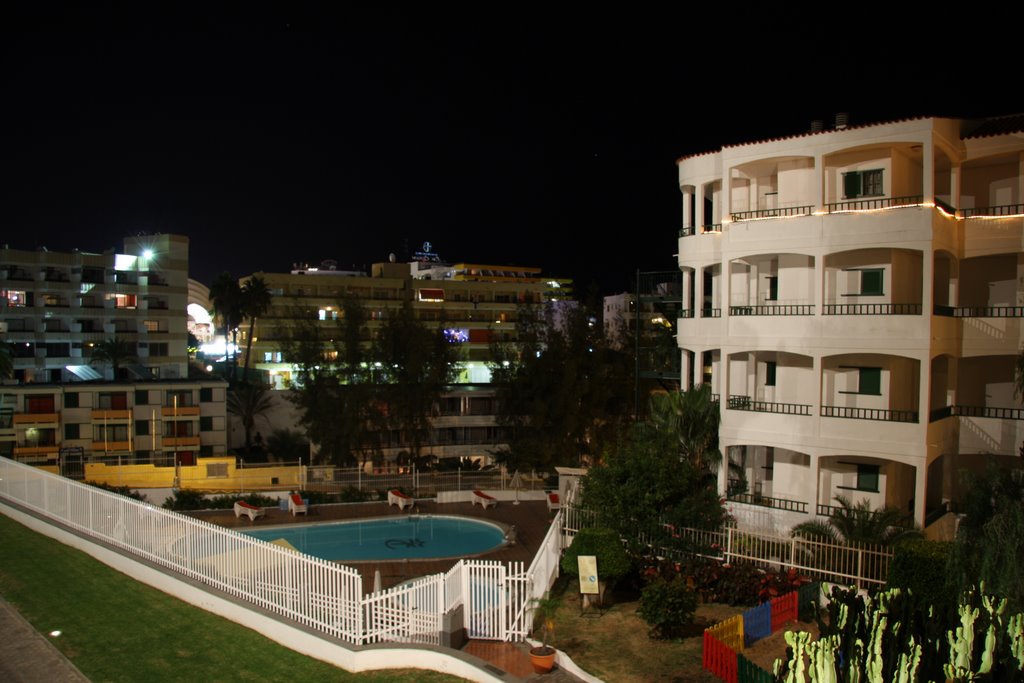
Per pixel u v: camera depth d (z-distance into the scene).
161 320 80.19
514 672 14.90
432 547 29.06
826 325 26.12
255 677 14.22
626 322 65.06
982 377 27.94
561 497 33.03
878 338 25.20
